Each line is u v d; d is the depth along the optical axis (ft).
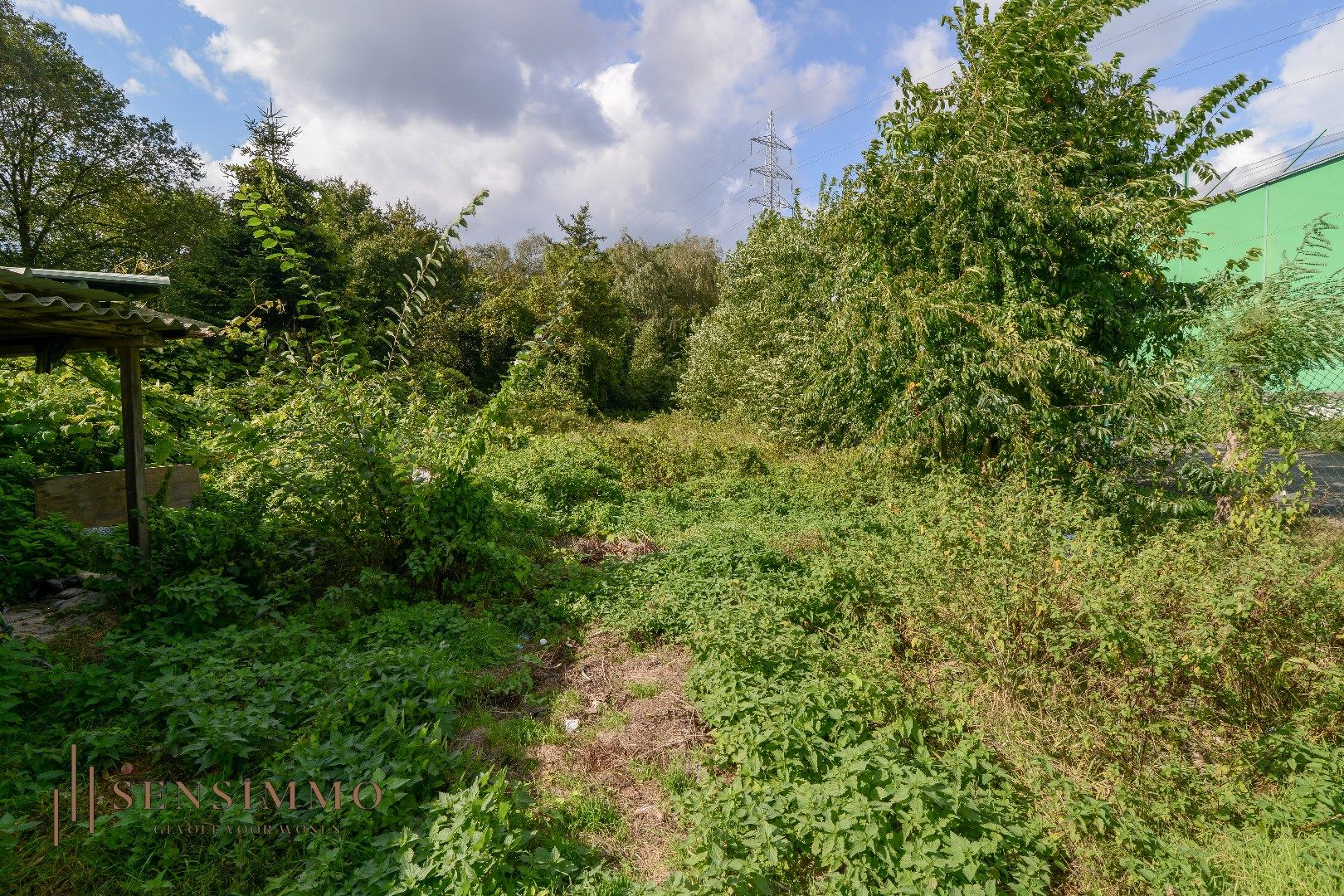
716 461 38.27
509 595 19.75
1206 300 28.37
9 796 9.76
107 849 8.92
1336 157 48.21
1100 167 31.76
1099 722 11.87
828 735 11.81
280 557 18.70
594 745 12.52
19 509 19.90
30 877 8.46
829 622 16.76
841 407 38.55
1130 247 28.78
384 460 19.70
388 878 8.52
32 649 13.16
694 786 11.26
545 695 14.35
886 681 12.96
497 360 85.61
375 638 15.99
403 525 20.18
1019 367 26.22
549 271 98.68
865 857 9.00
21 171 75.41
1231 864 9.45
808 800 9.84
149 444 25.88
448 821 9.36
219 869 8.88
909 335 29.45
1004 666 12.78
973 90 30.50
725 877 8.66
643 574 20.90
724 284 76.48
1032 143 30.58
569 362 81.15
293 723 11.91
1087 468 25.34
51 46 74.38
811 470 36.35
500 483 31.27
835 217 35.65
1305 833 10.00
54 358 17.02
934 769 10.82
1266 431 21.65
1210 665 11.77
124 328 16.75
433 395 37.96
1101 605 12.40
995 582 14.21
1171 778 11.04
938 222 30.76
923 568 15.64
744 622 15.30
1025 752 11.38
